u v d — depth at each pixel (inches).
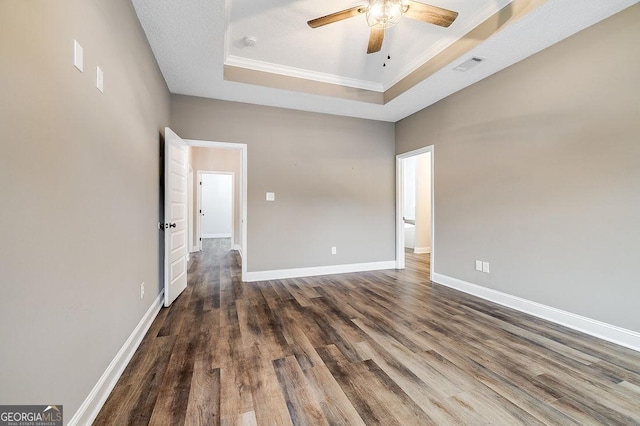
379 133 184.4
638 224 79.4
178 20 86.6
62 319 44.0
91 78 53.6
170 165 116.2
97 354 55.9
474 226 130.7
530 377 66.9
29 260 36.6
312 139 167.2
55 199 42.2
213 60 109.7
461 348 80.7
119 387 62.5
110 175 63.1
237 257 228.8
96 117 55.9
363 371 69.2
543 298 103.0
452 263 143.1
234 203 273.6
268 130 157.6
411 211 301.3
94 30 55.0
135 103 81.4
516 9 87.2
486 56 107.0
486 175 124.5
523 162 109.2
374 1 78.7
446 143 146.0
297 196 164.4
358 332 91.0
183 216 136.1
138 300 83.7
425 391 61.7
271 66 132.0
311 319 101.7
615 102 83.4
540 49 102.3
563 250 96.8
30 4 36.4
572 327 94.0
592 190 89.0
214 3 80.0
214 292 134.0
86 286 51.7
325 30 106.3
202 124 144.9
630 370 69.7
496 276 120.4
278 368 70.2
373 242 183.9
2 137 32.0
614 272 84.2
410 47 117.1
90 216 53.4
